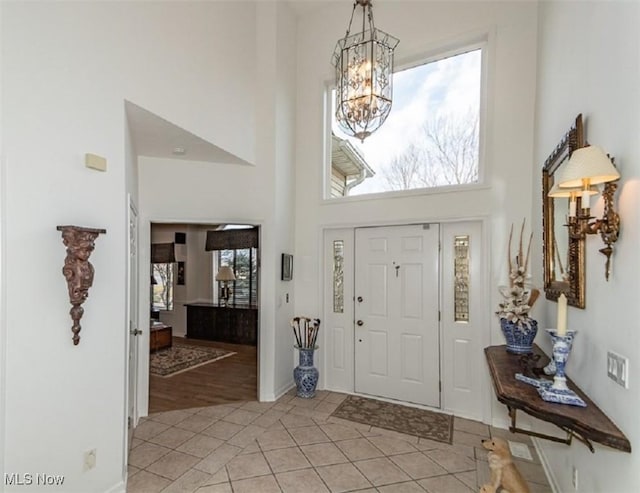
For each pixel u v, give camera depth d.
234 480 2.51
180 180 3.73
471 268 3.58
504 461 2.00
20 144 1.87
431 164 3.87
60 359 2.01
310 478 2.53
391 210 3.94
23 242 1.87
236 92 3.67
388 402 3.89
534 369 2.18
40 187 1.94
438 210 3.69
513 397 1.76
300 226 4.45
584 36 1.91
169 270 7.56
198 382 4.56
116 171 2.36
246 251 7.27
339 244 4.30
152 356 5.80
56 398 1.99
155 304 7.55
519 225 3.31
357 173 4.27
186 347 6.43
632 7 1.36
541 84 2.98
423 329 3.80
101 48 2.28
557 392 1.71
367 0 3.56
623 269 1.42
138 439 3.09
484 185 3.46
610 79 1.56
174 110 2.86
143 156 3.58
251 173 3.98
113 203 2.33
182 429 3.27
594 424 1.47
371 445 2.99
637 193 1.31
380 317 4.04
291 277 4.35
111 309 2.31
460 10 3.63
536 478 2.53
